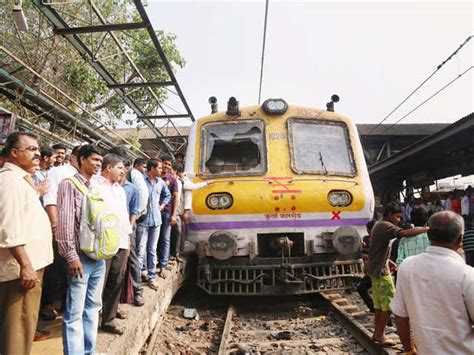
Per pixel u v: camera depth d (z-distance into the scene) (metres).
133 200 4.52
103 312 3.70
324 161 6.46
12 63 10.11
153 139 18.42
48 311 4.13
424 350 2.39
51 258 2.89
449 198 13.44
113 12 13.15
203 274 6.07
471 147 12.59
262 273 5.88
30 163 2.81
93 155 3.22
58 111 9.23
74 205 3.04
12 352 2.60
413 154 13.62
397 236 4.17
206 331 5.21
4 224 2.52
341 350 4.39
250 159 6.47
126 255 3.81
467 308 2.33
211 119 6.78
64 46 11.36
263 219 5.99
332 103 7.15
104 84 12.27
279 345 4.54
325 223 6.05
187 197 6.06
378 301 4.21
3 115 7.14
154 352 4.36
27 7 10.48
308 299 6.70
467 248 6.99
